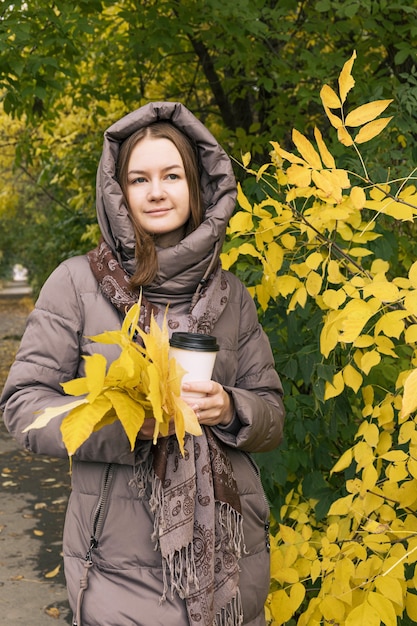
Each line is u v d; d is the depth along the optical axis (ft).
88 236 32.14
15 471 23.61
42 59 16.49
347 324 6.84
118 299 6.23
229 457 6.60
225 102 20.47
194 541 6.05
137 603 5.96
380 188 7.80
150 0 18.81
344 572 7.45
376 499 7.72
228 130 18.30
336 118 7.16
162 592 5.99
